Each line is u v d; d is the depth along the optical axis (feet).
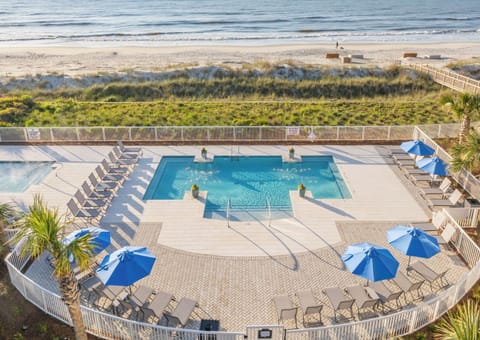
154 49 191.52
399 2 445.37
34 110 100.73
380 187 60.03
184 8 390.63
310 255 44.70
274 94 128.16
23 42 222.69
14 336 34.19
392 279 37.93
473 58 167.84
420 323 34.71
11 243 44.75
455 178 60.34
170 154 71.82
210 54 177.17
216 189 61.26
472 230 48.96
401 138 76.38
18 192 60.18
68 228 49.42
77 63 162.91
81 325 30.27
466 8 391.45
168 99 124.36
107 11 376.68
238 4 423.23
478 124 70.64
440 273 39.14
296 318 35.76
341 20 309.83
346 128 75.41
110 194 55.93
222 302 37.86
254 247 46.14
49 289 39.73
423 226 48.01
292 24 288.92
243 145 75.46
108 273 33.71
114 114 97.71
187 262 43.55
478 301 37.88
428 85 132.57
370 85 132.77
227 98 125.18
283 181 63.82
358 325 32.94
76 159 69.87
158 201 56.08
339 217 52.24
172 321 35.09
